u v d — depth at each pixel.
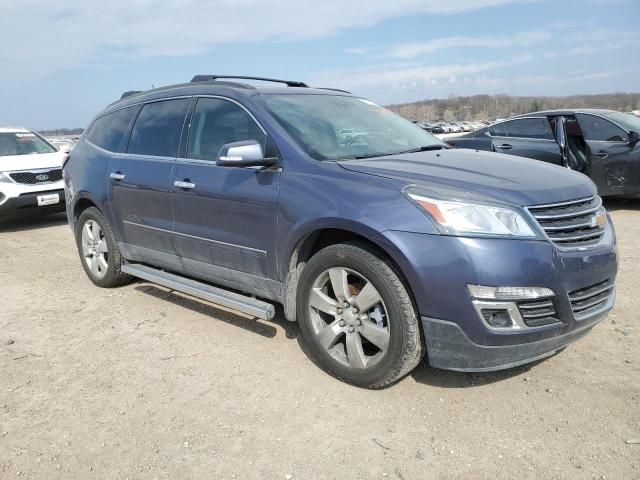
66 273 6.20
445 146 4.43
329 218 3.24
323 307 3.44
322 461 2.70
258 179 3.71
